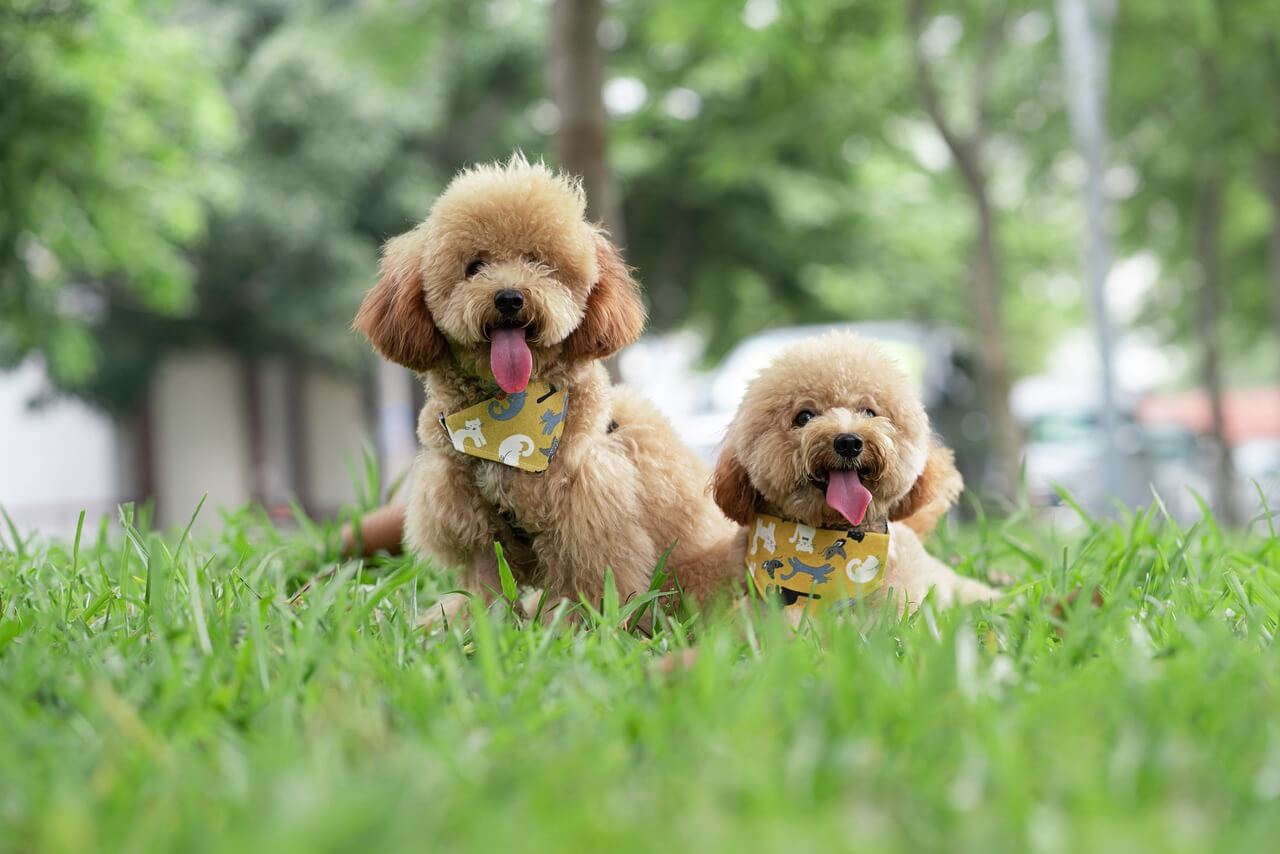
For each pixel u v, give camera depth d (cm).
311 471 2811
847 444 354
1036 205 2128
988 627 314
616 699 242
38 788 189
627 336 388
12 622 292
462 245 370
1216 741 216
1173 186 2086
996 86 1752
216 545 505
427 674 261
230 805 186
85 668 260
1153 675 245
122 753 209
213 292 2244
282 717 223
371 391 2822
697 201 2250
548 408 368
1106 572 383
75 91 1158
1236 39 1433
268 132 2141
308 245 2125
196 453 2538
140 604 321
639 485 384
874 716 218
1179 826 179
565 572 376
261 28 2236
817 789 191
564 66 732
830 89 1370
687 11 1051
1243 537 523
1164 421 2103
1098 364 1399
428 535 389
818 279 2314
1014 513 540
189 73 1319
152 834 173
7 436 2322
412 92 2172
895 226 2280
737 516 389
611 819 178
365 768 206
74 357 1341
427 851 167
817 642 296
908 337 1783
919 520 417
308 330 2191
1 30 1116
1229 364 4088
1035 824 176
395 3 1119
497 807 185
